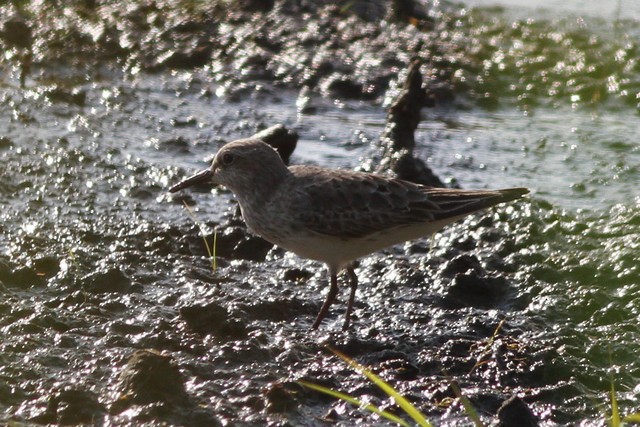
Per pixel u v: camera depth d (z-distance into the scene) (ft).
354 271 43.62
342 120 64.34
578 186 55.06
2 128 58.34
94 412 31.40
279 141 53.06
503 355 36.88
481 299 42.63
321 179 39.91
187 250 46.83
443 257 46.68
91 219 48.62
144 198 51.93
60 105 62.69
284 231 40.04
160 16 76.33
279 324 39.11
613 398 30.96
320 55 72.18
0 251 43.96
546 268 44.73
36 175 52.80
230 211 51.21
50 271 42.16
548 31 79.10
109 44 72.23
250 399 32.76
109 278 41.16
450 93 68.64
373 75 70.13
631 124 65.16
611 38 77.66
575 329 39.55
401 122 56.18
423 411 33.32
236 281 43.52
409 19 79.82
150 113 63.26
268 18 76.59
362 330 39.17
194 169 55.72
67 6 77.41
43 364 34.19
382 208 39.09
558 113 67.10
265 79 69.72
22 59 69.62
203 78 69.21
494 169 57.47
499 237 48.57
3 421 30.86
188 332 37.45
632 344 38.09
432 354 37.09
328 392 31.94
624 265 44.98
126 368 32.68
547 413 33.50
